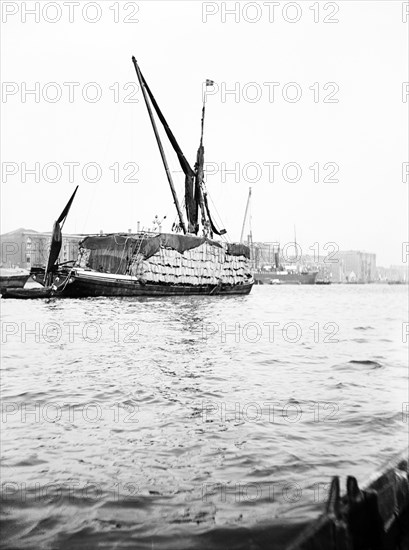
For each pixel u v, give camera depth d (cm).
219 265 7319
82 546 504
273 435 890
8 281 7938
